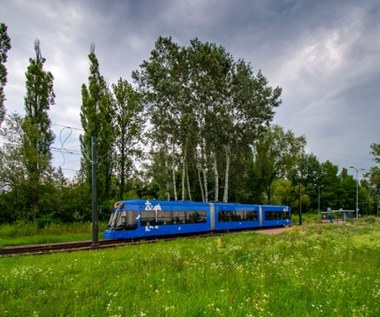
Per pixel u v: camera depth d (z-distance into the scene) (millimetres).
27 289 8242
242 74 37812
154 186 55906
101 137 37188
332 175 105250
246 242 19781
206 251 14898
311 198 102250
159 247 18156
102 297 7316
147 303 6566
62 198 35719
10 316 6219
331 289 7262
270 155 58094
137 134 39594
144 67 37188
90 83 37344
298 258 11969
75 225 32688
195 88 36594
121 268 11070
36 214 33062
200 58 36000
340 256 12539
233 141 38812
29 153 32094
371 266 10750
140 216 25922
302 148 57656
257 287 7746
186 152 41406
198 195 54125
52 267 11766
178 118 37188
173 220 28672
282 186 75750
